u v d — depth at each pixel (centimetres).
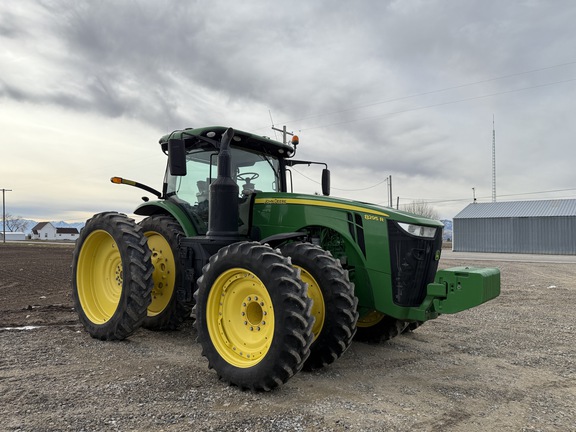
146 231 570
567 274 1440
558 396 352
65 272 1308
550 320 665
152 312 559
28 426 273
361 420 297
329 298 390
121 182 567
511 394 355
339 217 440
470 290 368
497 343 523
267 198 484
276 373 333
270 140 546
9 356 419
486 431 286
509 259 2356
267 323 356
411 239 410
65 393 329
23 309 677
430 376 398
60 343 474
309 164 604
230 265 369
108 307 524
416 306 412
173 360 424
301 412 307
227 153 452
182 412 302
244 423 288
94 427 275
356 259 433
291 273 344
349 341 395
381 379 388
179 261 526
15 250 2878
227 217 448
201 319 382
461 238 3453
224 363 362
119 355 438
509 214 3275
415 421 298
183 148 466
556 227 3058
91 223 530
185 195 550
